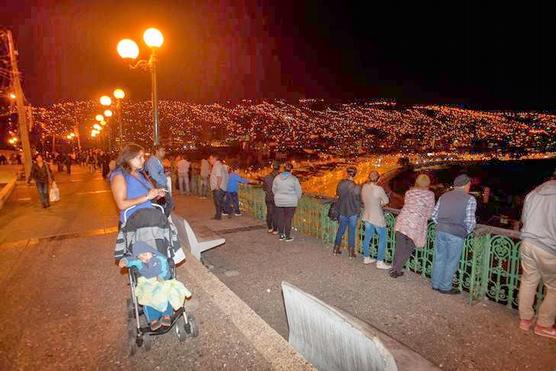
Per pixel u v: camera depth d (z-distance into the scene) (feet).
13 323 12.69
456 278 17.94
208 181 45.93
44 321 12.81
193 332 11.44
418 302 15.67
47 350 11.03
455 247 15.80
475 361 11.62
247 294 16.83
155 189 11.42
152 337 11.60
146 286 10.38
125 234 10.90
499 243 15.39
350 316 9.93
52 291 15.38
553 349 12.17
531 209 12.76
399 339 12.86
